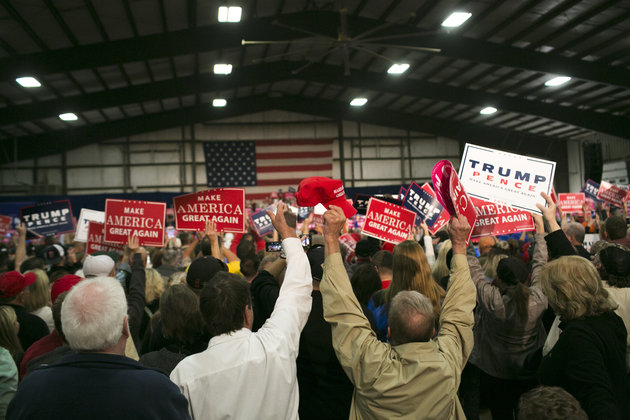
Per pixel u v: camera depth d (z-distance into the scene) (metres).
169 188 23.89
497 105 20.02
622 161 24.00
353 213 1.96
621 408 1.82
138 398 1.33
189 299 2.06
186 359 1.66
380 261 3.60
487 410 3.99
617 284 2.42
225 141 24.05
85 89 17.20
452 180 1.97
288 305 1.83
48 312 3.36
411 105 23.53
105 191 23.45
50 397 1.32
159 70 17.05
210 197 4.17
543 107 20.17
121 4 12.12
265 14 14.62
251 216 6.26
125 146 23.77
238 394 1.59
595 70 16.06
